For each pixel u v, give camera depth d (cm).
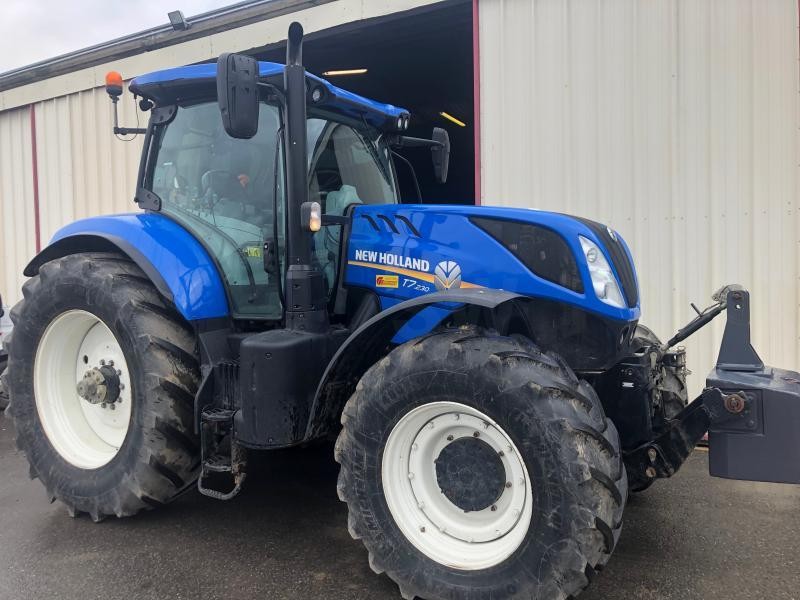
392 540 229
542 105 468
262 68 284
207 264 298
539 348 226
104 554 267
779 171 409
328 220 285
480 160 487
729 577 242
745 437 214
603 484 197
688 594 229
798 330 409
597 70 451
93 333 328
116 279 298
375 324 240
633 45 441
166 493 289
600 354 248
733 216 421
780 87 406
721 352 230
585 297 242
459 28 561
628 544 272
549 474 198
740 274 421
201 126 316
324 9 549
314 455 401
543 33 464
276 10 570
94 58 690
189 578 245
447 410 225
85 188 722
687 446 244
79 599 230
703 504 316
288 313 274
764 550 264
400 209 287
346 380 264
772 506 312
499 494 221
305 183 273
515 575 205
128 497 286
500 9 475
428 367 221
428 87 832
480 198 489
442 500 235
